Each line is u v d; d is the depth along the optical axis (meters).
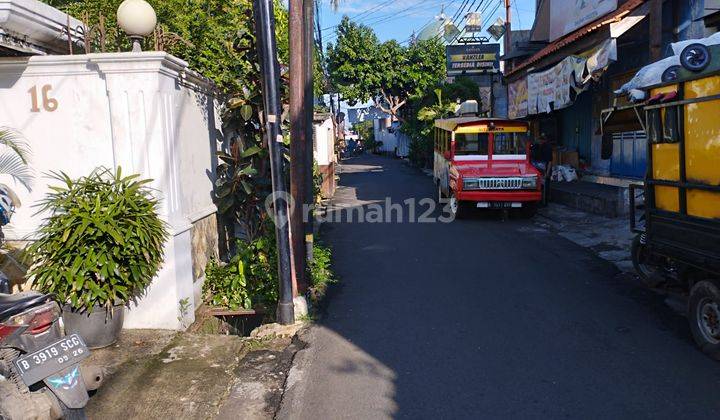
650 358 5.48
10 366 3.82
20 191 6.38
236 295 7.48
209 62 8.42
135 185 5.87
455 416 4.50
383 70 43.47
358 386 5.07
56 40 6.86
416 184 24.11
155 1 8.59
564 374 5.18
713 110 5.33
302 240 7.24
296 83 7.20
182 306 6.51
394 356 5.70
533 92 16.98
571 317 6.70
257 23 6.25
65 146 6.32
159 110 6.12
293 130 7.20
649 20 12.30
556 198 16.19
